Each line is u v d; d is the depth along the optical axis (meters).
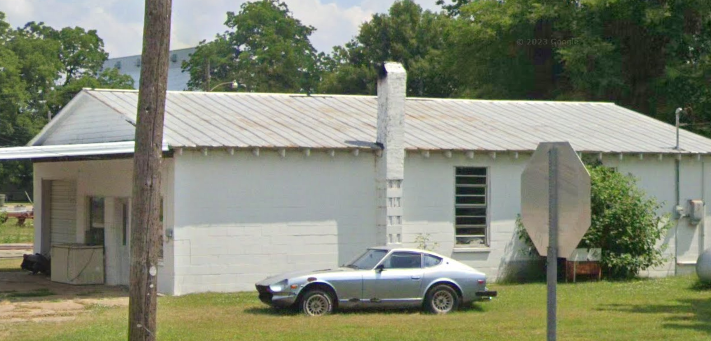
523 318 18.20
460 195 25.56
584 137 28.20
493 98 51.25
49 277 27.42
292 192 23.42
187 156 22.17
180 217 22.08
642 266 26.23
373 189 24.41
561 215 7.95
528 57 50.41
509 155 26.00
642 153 27.39
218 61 76.06
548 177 8.06
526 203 8.23
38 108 81.94
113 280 25.14
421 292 18.89
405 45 74.88
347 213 24.05
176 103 25.95
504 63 51.47
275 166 23.22
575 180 7.87
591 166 26.69
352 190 24.16
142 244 11.80
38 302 21.14
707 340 15.44
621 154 27.11
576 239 7.84
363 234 24.20
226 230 22.59
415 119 27.97
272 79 76.75
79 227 26.88
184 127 23.34
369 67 73.50
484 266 25.72
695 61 47.16
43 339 15.58
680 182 28.30
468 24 52.22
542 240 8.10
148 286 11.80
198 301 20.78
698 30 47.06
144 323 11.77
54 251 26.14
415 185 24.95
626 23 46.62
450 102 30.95
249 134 23.58
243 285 22.73
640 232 26.08
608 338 15.66
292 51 77.69
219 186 22.56
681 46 46.78
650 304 20.61
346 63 77.31
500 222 25.95
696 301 21.16
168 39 11.98
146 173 11.83
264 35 78.25
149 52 11.88
